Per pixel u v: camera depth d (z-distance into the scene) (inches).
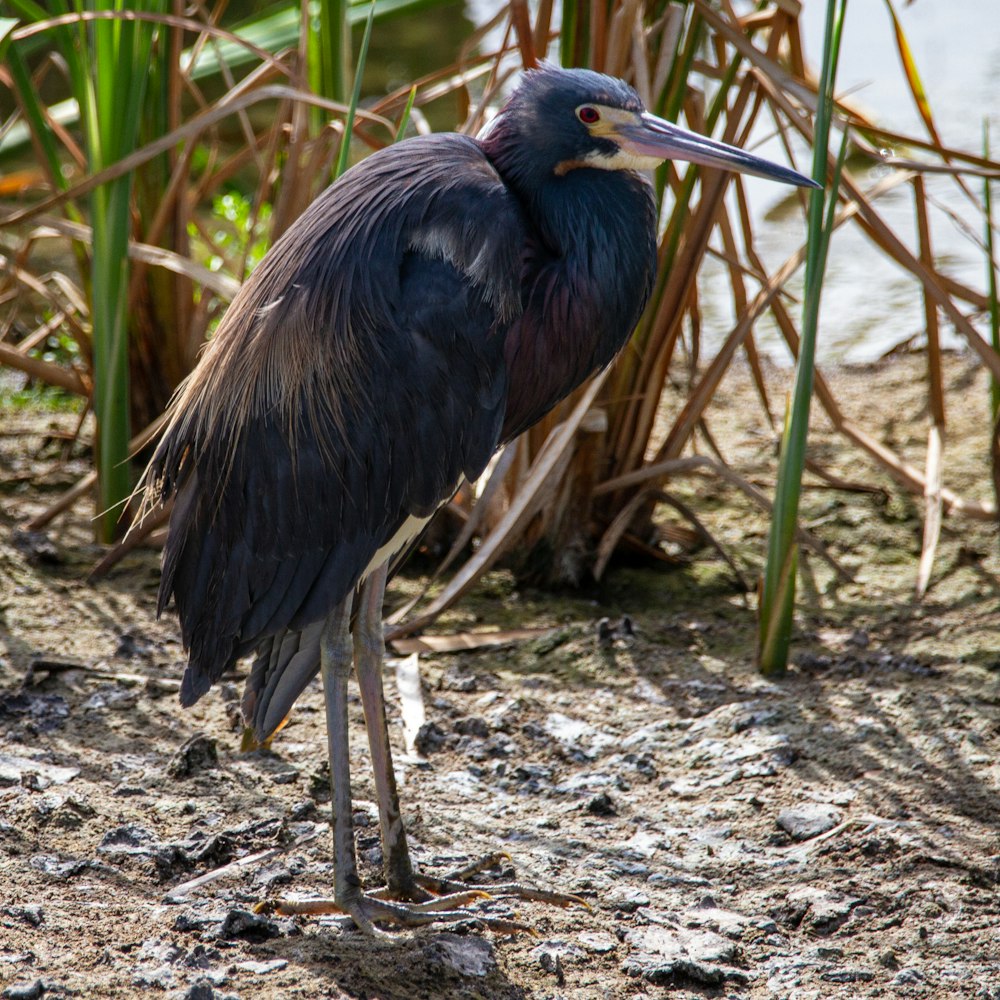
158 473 273.7
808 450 525.0
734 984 241.1
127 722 337.4
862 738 331.6
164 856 272.5
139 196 466.0
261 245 542.0
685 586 429.1
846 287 676.1
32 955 232.1
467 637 389.1
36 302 616.4
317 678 374.0
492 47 953.5
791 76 377.7
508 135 272.5
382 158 262.1
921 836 289.3
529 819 303.1
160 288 463.5
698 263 405.7
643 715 350.6
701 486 497.7
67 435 515.5
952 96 863.1
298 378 251.4
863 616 407.2
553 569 424.8
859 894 270.7
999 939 254.5
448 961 239.3
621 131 267.9
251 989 225.5
